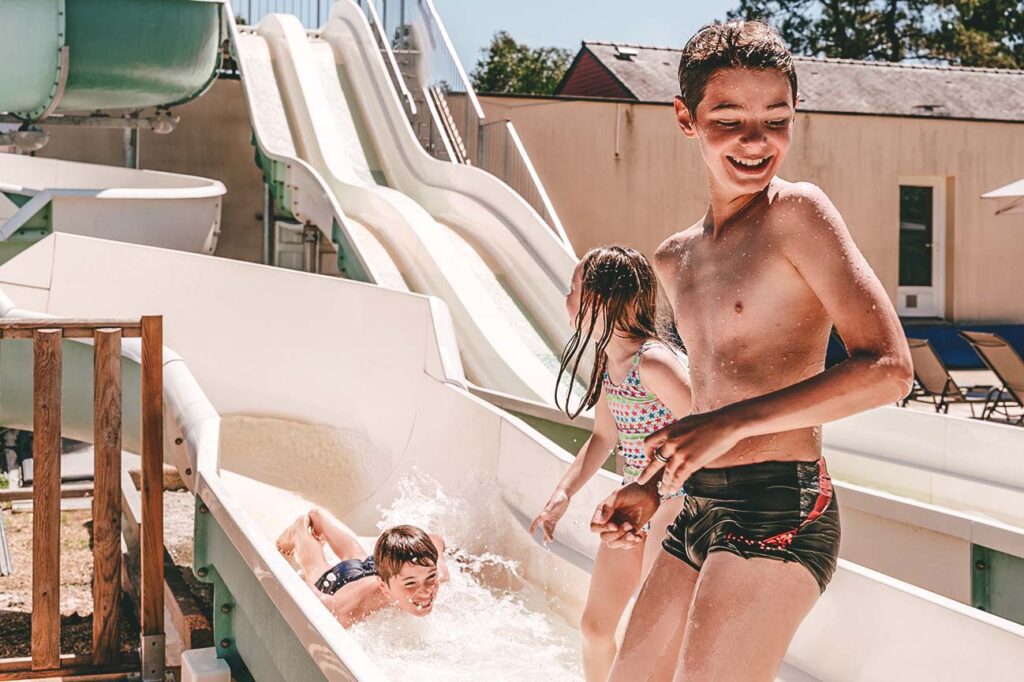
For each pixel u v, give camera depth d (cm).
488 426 559
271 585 321
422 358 646
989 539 398
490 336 1028
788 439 225
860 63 2161
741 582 219
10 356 620
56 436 443
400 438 638
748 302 226
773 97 217
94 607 457
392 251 1245
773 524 222
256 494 633
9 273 850
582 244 1784
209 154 1995
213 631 436
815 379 203
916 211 1928
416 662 401
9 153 1886
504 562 504
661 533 319
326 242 1931
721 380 233
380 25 1717
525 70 4156
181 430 470
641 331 341
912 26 3347
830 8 3369
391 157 1542
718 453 204
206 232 1487
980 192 1908
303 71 1734
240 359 757
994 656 262
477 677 388
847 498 476
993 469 562
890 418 629
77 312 830
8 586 653
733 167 220
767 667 215
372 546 550
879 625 300
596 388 357
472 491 555
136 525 630
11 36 1138
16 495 849
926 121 1880
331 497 639
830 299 211
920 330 1800
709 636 217
